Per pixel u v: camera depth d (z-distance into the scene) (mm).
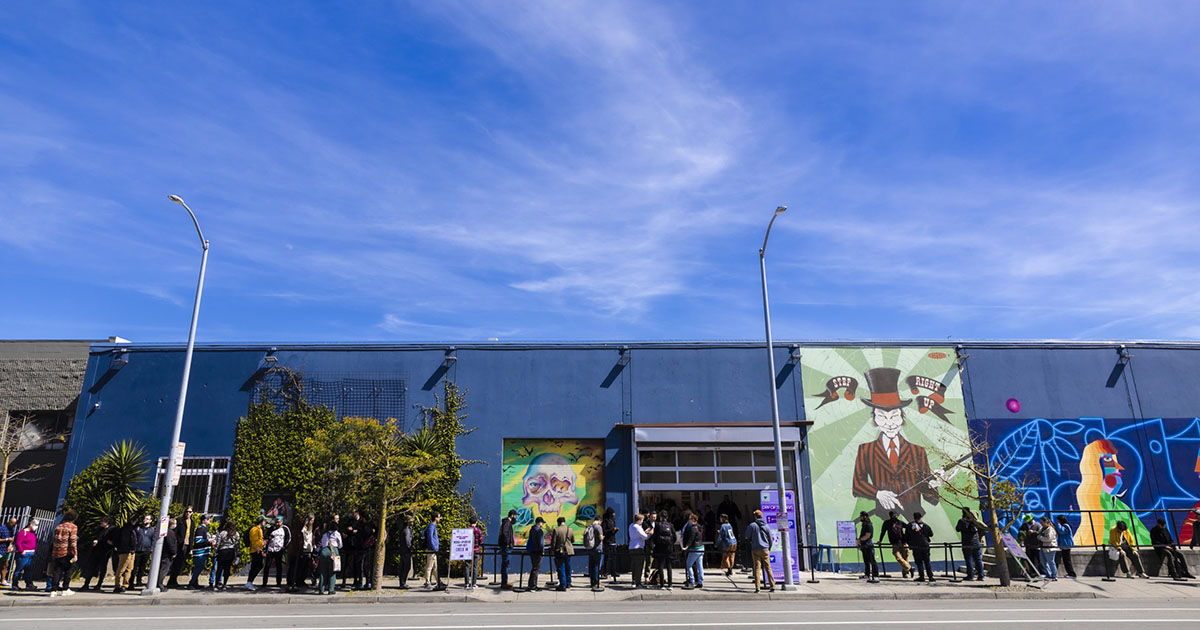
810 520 22688
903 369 24344
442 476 20234
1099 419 24078
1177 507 23375
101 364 23719
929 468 23328
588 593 17391
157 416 23219
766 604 15797
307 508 20625
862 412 23828
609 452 23109
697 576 18234
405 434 23078
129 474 21609
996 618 13789
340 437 19406
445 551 21422
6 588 17625
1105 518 23141
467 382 23703
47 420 26812
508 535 18234
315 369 23703
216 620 13492
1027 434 23859
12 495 25484
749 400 23797
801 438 23469
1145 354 24891
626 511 22500
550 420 23391
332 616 14055
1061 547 20531
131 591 17312
